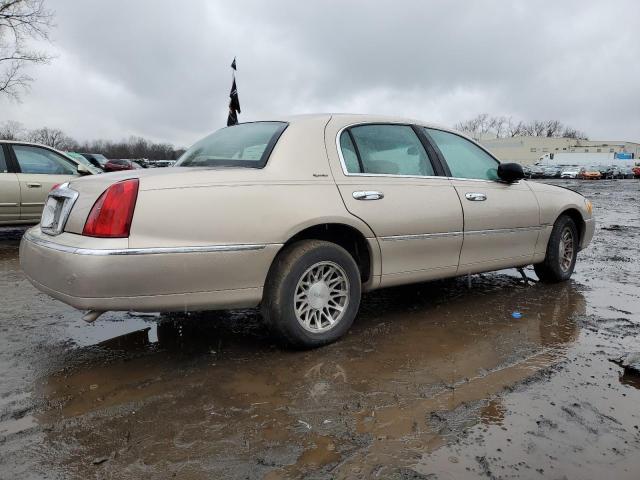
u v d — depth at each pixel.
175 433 2.11
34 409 2.30
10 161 6.78
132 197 2.46
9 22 21.72
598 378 2.67
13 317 3.64
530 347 3.11
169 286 2.53
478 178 4.08
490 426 2.19
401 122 3.72
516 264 4.30
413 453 1.99
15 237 7.60
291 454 1.97
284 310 2.85
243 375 2.68
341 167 3.18
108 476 1.84
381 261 3.29
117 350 3.03
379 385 2.57
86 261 2.38
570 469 1.90
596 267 5.70
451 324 3.55
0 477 1.82
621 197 21.78
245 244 2.69
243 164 3.02
